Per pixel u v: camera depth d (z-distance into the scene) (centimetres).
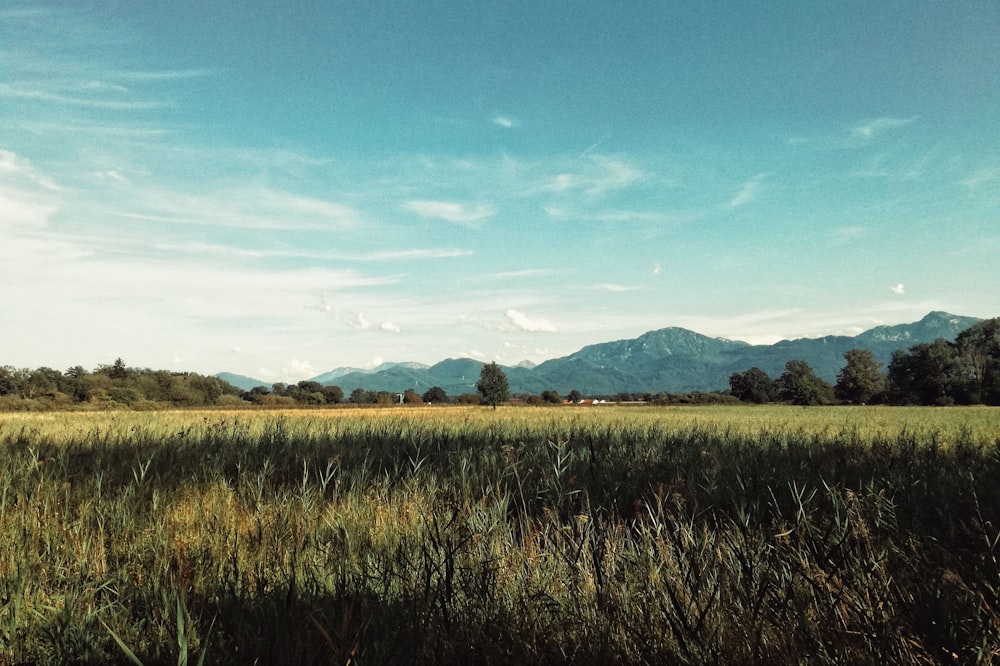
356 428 1238
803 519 297
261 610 225
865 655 184
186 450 755
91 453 714
